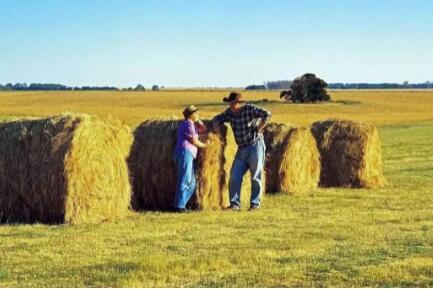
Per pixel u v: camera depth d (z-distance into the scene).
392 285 7.70
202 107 89.75
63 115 12.74
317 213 13.41
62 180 12.13
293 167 17.17
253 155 14.12
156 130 14.21
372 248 9.70
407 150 32.31
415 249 9.63
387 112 86.62
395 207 14.35
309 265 8.59
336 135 18.61
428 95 128.88
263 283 7.76
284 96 105.75
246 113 14.08
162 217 12.91
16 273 8.26
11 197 12.47
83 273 8.20
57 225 12.02
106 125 12.85
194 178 13.98
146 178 14.11
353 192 17.19
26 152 12.38
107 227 11.72
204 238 10.55
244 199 15.07
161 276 8.05
